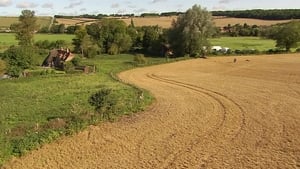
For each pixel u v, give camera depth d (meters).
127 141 34.25
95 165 28.56
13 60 87.75
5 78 80.06
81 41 125.69
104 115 41.94
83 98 53.09
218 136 35.50
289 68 88.19
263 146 32.41
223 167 27.98
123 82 70.25
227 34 194.38
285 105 47.94
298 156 29.83
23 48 92.12
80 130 36.97
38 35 191.12
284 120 40.50
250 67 92.56
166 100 52.91
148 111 45.84
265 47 141.62
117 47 134.62
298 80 69.19
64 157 30.22
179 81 72.81
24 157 30.06
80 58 107.44
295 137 34.56
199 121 41.00
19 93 60.22
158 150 31.86
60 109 46.12
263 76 76.31
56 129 36.06
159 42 129.88
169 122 40.66
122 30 137.25
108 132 36.88
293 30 126.94
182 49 122.44
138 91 57.91
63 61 102.31
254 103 49.69
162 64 103.12
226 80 72.56
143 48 137.50
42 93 59.28
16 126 38.12
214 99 53.31
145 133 36.66
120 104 46.84
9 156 29.77
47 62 107.88
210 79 74.62
